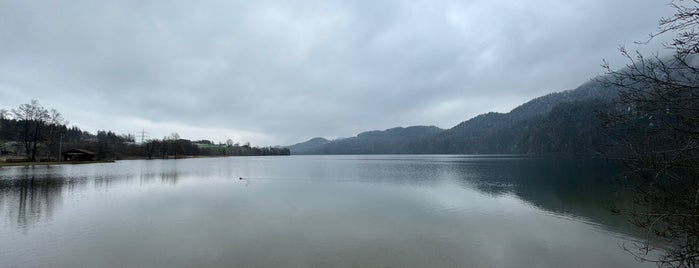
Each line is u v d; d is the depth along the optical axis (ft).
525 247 43.39
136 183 110.83
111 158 334.03
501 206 71.20
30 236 45.19
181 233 47.50
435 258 38.93
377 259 38.32
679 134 18.43
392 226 52.65
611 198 79.97
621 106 20.70
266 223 53.78
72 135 476.95
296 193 91.40
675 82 16.80
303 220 56.13
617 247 43.39
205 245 42.27
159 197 80.59
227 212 62.49
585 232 50.21
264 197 82.84
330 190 98.73
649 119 19.38
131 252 39.45
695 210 20.02
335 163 337.11
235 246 42.01
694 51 15.53
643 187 24.20
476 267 36.63
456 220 57.26
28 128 210.38
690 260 23.77
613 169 165.48
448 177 145.48
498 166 226.99
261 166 266.16
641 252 41.32
